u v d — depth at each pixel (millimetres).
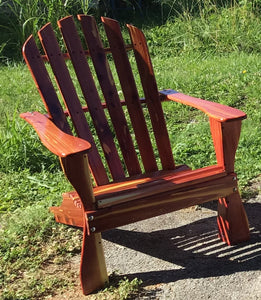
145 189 3566
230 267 3645
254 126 5906
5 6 10828
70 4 10578
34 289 3561
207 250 3881
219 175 3736
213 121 3744
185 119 6336
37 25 9688
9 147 5500
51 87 4133
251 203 4500
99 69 4266
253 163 5094
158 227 4262
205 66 8078
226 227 3902
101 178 4164
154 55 9289
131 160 4324
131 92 4328
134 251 3957
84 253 3447
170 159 4332
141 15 11430
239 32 9102
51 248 4016
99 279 3514
